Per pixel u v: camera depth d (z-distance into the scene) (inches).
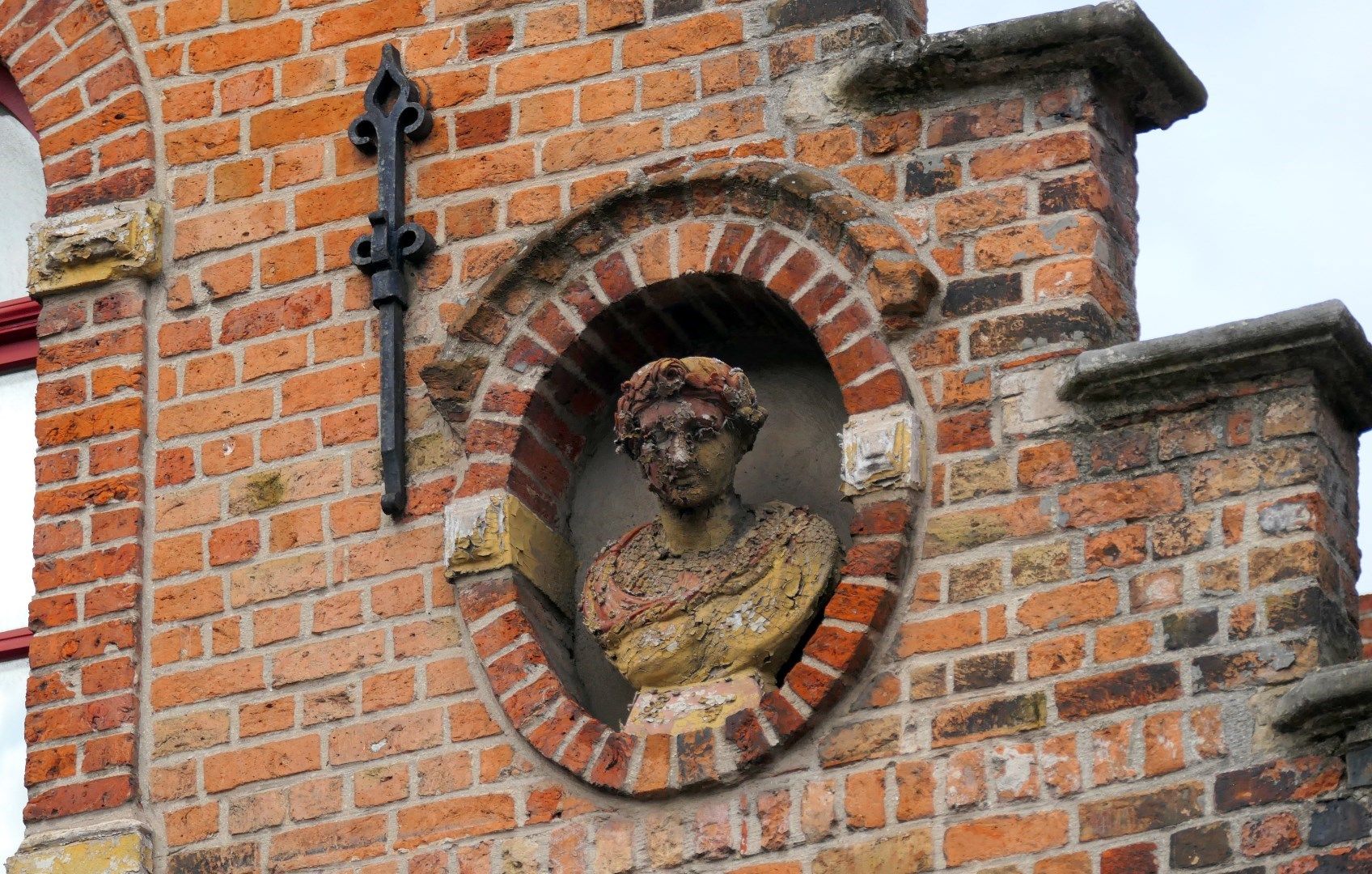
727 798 567.2
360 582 613.0
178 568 627.8
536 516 615.5
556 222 619.8
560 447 626.8
